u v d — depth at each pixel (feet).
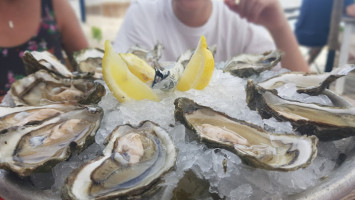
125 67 0.79
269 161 0.62
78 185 0.55
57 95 0.92
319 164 0.63
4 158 0.63
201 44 0.84
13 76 1.60
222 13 1.74
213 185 0.57
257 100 0.80
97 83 0.88
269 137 0.68
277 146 0.66
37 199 0.55
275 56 1.14
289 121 0.75
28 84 0.97
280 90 0.92
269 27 1.72
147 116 0.74
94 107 0.77
